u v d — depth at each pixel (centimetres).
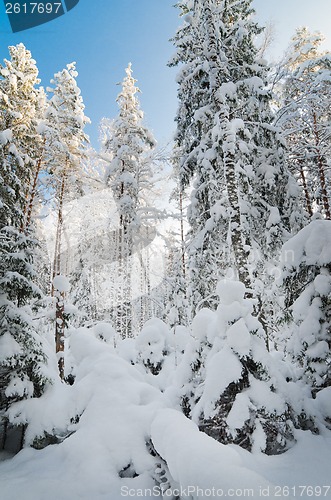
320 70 1194
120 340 1453
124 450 657
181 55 1147
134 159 2070
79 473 614
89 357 985
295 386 667
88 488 574
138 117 2064
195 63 1074
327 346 675
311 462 494
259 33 1142
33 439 780
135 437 686
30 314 1049
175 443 507
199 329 771
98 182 2064
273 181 1102
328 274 712
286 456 518
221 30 1028
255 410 573
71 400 848
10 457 788
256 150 1070
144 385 878
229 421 568
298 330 723
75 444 690
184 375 771
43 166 1623
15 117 1335
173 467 485
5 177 1067
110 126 2203
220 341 673
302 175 1551
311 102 1272
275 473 468
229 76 1063
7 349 832
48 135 1498
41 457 707
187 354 789
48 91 1788
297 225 1120
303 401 645
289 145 1460
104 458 639
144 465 630
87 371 924
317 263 714
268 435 551
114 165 1856
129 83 2089
